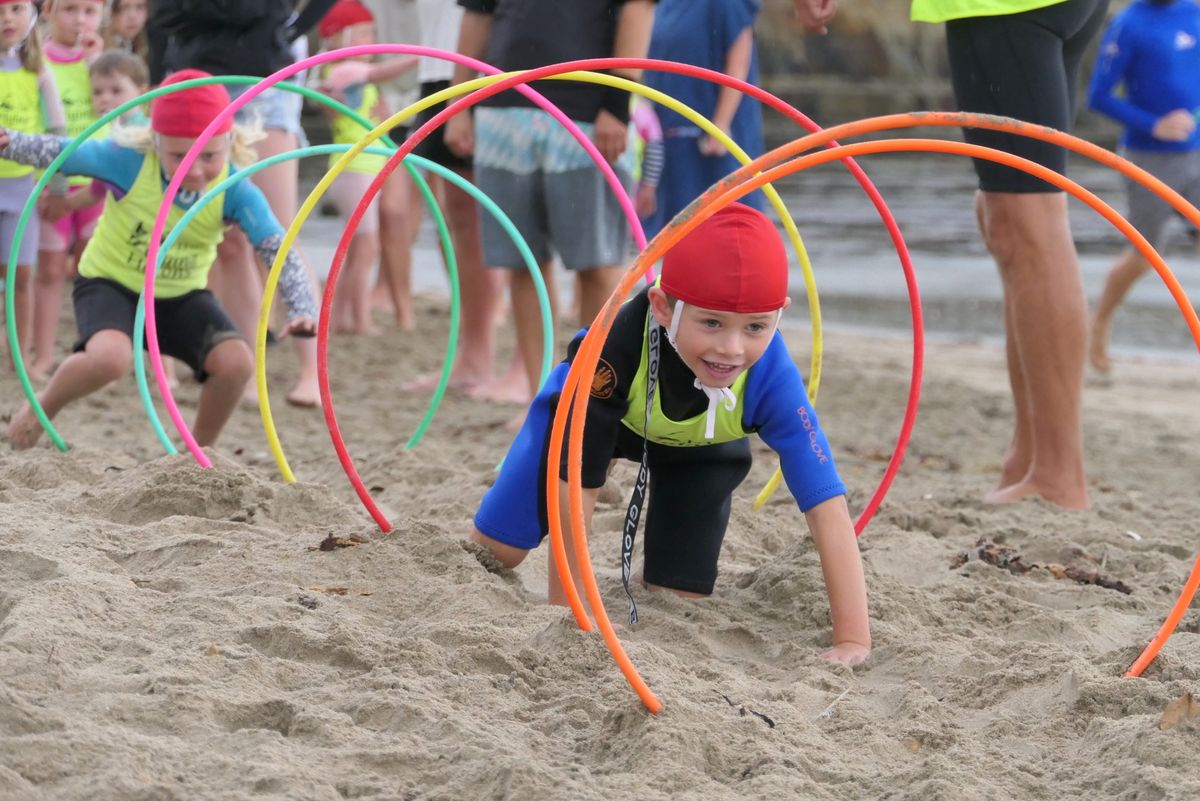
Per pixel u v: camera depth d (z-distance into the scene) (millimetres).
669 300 11922
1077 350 18688
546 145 22719
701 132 28828
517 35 22672
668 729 10023
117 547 14016
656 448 13656
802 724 10641
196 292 19688
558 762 9773
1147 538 17984
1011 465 20172
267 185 25062
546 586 14773
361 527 15133
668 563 14000
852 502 19297
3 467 17359
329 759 9492
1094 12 18000
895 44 128875
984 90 17750
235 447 22156
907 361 37719
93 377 18875
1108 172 90500
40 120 26109
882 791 9648
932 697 11375
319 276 46438
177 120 18391
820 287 52688
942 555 16281
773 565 14594
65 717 9539
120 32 30469
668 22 28750
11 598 11859
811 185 89500
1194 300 49219
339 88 30203
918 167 103500
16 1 25172
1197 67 31562
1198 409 31969
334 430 14570
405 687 10633
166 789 8797
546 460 13406
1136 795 9594
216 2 24125
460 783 9305
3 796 8531
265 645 11461
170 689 10133
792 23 128750
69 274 33625
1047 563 16594
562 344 32625
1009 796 9695
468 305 28625
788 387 12805
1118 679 11461
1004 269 18703
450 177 18266
